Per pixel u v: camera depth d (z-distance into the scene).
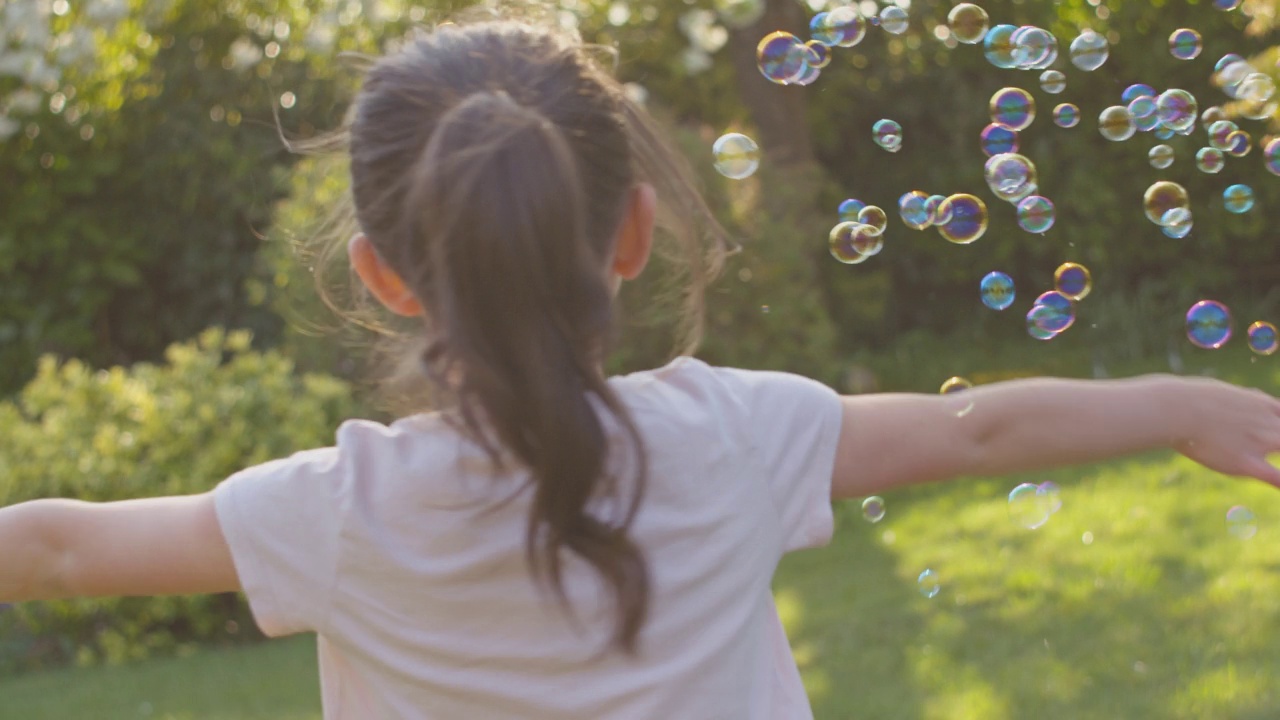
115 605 4.46
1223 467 0.99
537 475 0.85
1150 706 2.79
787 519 0.99
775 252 5.59
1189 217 1.96
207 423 4.73
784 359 5.53
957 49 8.10
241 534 0.94
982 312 8.56
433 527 0.91
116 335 7.86
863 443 1.01
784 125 7.10
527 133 0.85
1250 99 2.15
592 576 0.91
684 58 8.38
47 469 4.55
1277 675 2.87
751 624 0.97
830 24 1.92
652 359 4.85
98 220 7.57
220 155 7.39
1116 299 7.79
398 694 0.94
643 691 0.92
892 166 8.50
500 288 0.83
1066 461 1.01
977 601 3.75
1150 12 7.39
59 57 7.00
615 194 0.93
